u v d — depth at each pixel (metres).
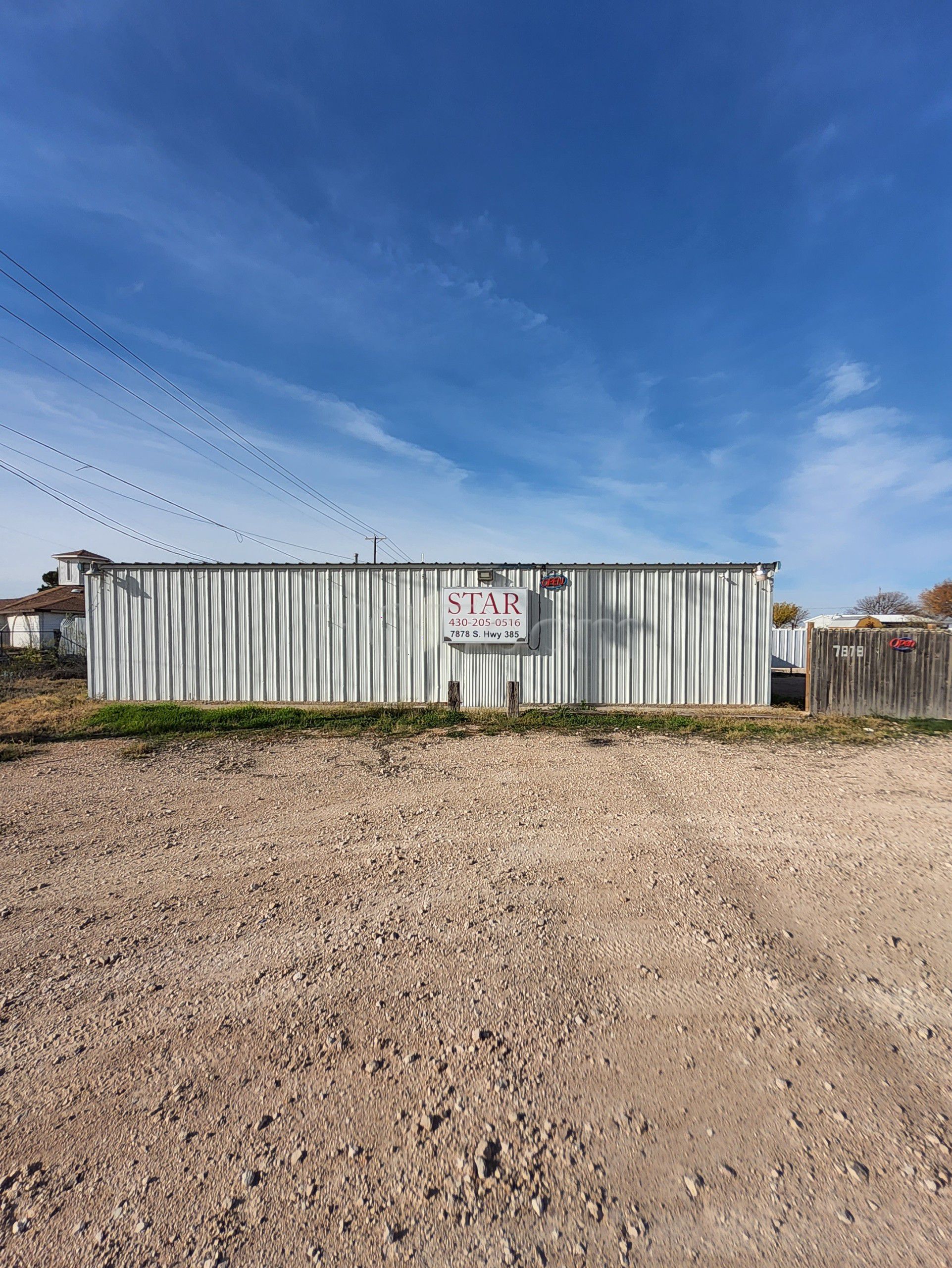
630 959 3.14
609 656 12.60
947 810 5.64
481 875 4.22
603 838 4.94
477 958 3.17
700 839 4.89
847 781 6.73
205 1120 2.15
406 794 6.24
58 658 23.72
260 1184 1.90
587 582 12.61
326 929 3.49
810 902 3.77
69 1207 1.84
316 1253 1.68
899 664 11.50
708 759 7.86
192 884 4.12
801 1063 2.40
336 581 12.78
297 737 9.50
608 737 9.47
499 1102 2.21
